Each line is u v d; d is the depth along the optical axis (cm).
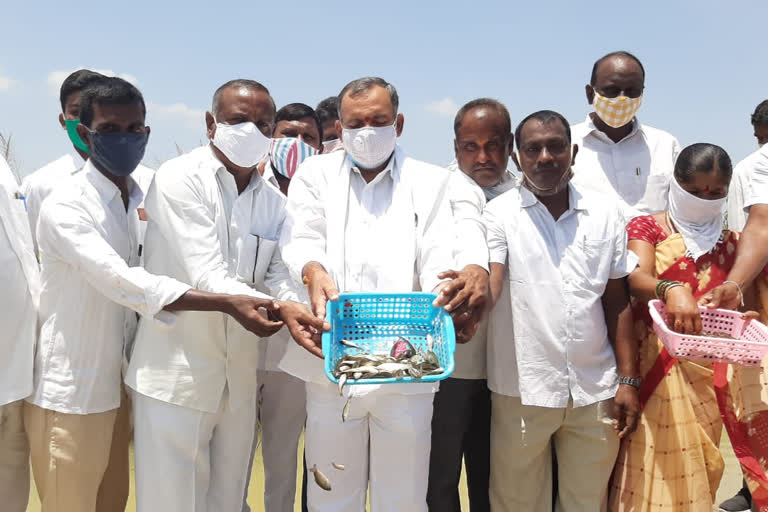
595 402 330
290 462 400
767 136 470
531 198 338
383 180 325
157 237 325
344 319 304
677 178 349
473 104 371
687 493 329
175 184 310
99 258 300
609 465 336
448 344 278
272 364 387
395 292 296
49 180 429
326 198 320
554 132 322
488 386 349
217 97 318
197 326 310
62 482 311
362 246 315
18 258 317
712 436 343
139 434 316
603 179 430
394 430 303
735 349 296
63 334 312
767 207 373
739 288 340
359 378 272
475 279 302
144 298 297
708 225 353
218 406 317
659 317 313
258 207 336
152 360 311
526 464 340
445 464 362
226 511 335
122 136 310
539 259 332
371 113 304
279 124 488
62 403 308
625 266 338
